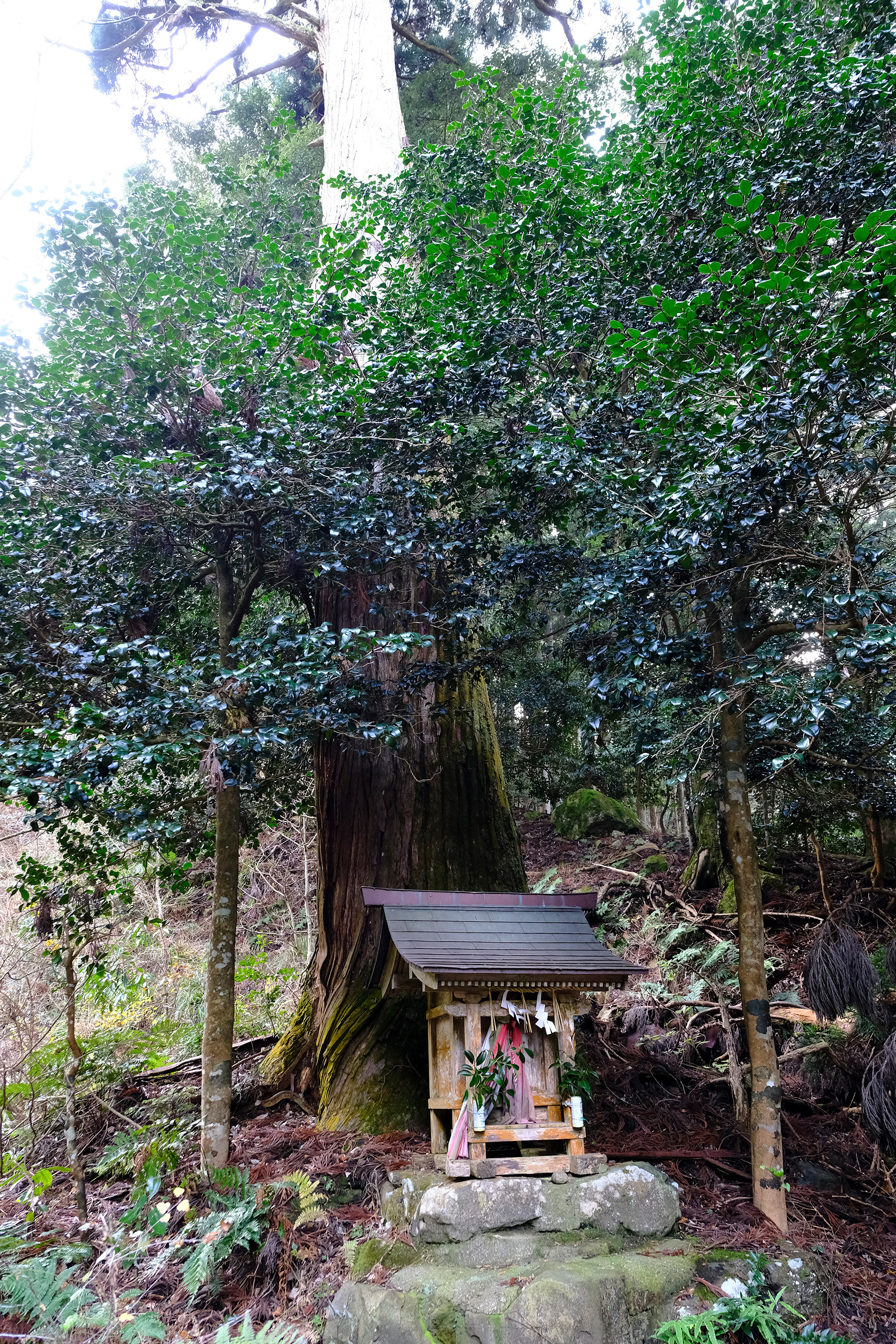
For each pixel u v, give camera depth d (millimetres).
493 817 6477
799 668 3961
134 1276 3773
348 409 5262
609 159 5801
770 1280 3623
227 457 4840
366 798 6277
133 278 4910
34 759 3771
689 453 3963
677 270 5406
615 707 4953
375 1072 5246
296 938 10898
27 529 4547
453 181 6184
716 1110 5344
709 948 7676
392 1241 3783
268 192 6047
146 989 8633
